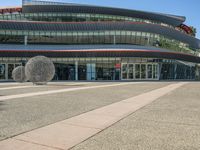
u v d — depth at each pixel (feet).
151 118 28.02
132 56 158.61
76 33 172.14
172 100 44.34
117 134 21.26
